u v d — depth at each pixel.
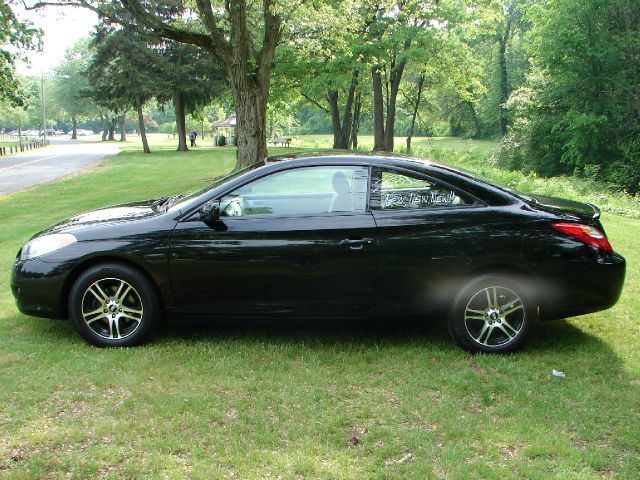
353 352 4.44
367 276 4.31
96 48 46.41
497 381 3.90
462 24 29.78
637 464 2.95
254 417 3.40
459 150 48.47
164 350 4.44
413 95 46.19
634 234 9.66
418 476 2.82
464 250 4.25
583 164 29.94
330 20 17.53
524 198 4.50
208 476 2.81
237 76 15.70
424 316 4.44
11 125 133.12
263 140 16.27
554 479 2.81
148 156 44.44
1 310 5.54
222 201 4.43
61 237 4.54
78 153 50.41
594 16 29.58
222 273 4.34
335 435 3.21
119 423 3.31
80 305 4.45
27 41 18.02
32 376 3.96
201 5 14.84
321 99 41.31
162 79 45.31
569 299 4.33
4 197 18.50
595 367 4.17
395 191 4.38
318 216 4.35
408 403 3.60
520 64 55.78
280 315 4.41
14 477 2.78
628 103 29.00
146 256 4.34
